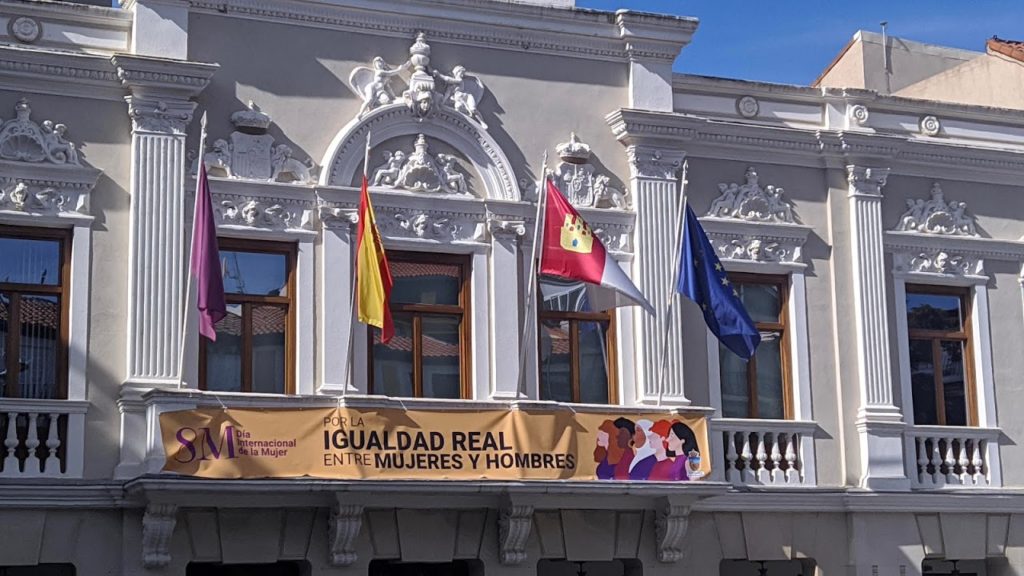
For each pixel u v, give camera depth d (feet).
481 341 67.41
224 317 62.69
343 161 66.44
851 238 75.10
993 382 76.84
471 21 69.36
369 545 63.00
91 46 63.82
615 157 71.61
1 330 60.90
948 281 76.95
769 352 73.36
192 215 63.62
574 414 64.90
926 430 74.59
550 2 72.59
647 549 67.82
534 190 69.56
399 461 61.72
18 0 62.69
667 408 67.00
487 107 69.56
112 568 59.88
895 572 72.28
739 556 69.77
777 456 71.46
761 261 73.31
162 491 58.08
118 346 61.93
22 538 58.85
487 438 63.31
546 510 66.08
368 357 65.57
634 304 67.77
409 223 67.10
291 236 65.10
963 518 74.23
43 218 61.52
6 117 61.72
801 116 75.66
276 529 61.72
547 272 65.10
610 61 72.23
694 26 72.74
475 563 65.67
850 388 73.72
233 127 65.05
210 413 59.62
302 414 60.85
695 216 68.23
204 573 63.16
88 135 62.85
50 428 60.23
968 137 78.95
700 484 66.08
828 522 71.92
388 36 68.39
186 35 64.39
